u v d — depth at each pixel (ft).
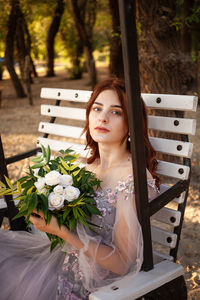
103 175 6.25
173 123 6.82
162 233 6.66
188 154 6.62
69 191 5.21
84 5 49.88
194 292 7.73
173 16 13.43
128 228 5.27
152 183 5.71
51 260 6.23
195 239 10.16
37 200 5.14
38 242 6.88
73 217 5.34
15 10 38.14
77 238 5.35
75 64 60.70
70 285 5.74
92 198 5.73
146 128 6.28
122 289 4.83
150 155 6.41
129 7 3.89
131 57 4.09
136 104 4.33
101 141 6.01
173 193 5.99
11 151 20.04
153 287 5.01
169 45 13.46
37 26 67.97
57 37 69.10
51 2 39.32
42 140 9.49
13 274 6.17
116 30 24.08
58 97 9.28
